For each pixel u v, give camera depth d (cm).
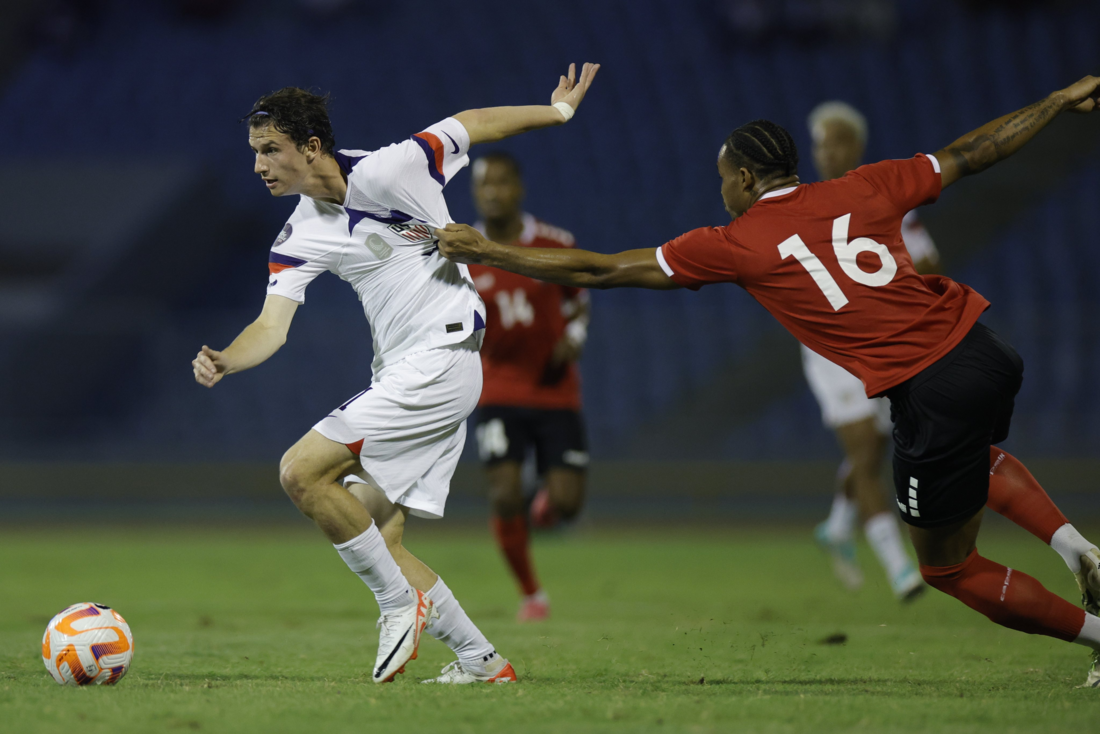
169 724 1045
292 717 1086
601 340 6006
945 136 6812
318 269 1398
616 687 1339
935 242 6334
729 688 1329
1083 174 6500
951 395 1275
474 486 5859
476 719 1084
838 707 1156
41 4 8181
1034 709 1143
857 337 1320
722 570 3538
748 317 5922
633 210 6706
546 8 7869
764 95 7156
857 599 2672
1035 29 7144
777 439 5728
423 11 8012
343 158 1373
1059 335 5291
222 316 6481
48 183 7094
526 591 2352
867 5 7344
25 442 6047
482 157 2444
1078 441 5156
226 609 2505
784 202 1355
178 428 6166
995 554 3834
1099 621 1334
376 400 1356
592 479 5819
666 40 7550
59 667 1303
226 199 7331
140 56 8119
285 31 8106
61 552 4344
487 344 2445
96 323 6178
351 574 3503
